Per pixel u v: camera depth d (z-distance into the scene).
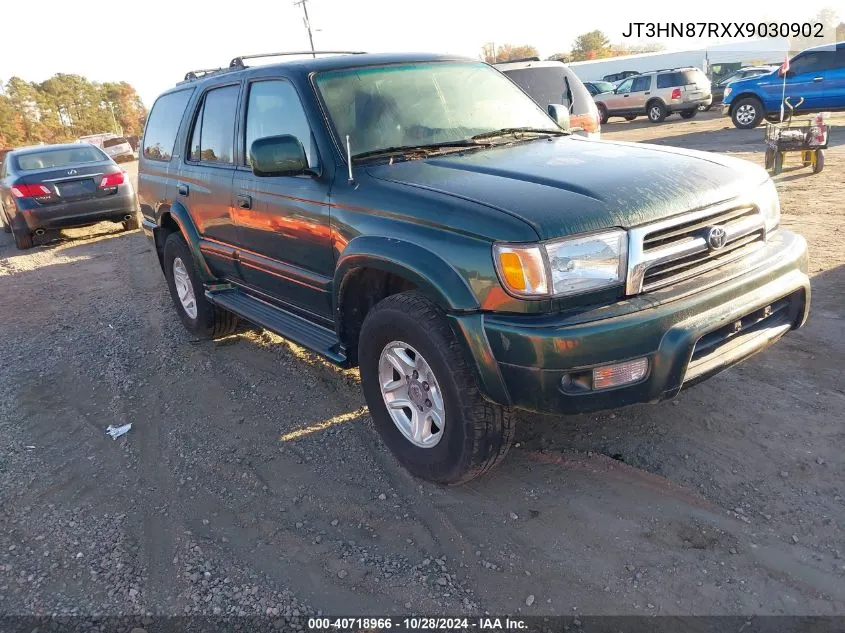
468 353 2.82
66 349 5.79
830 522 2.79
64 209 10.55
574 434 3.62
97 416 4.45
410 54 4.26
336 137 3.58
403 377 3.27
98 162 10.97
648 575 2.63
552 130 4.07
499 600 2.60
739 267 2.97
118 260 9.33
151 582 2.85
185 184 5.12
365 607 2.62
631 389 2.67
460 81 4.19
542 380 2.64
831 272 5.62
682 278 2.85
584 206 2.72
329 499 3.30
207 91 4.88
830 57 16.38
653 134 19.28
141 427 4.25
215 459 3.77
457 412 2.93
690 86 23.38
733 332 2.89
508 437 3.00
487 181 3.05
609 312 2.65
